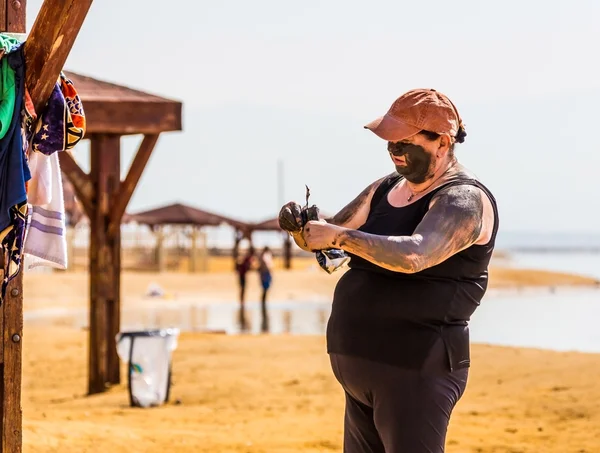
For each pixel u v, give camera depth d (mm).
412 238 4227
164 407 12477
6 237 5480
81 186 13789
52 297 44531
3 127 5312
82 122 5871
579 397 12336
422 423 4422
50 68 5492
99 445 9047
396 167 4539
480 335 27656
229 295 49250
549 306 41188
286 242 73812
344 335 4598
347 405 4832
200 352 18203
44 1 5336
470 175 4531
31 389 14609
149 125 13234
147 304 43000
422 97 4461
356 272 4660
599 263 139250
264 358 17281
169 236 71375
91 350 14039
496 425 10703
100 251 13977
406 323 4465
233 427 10672
